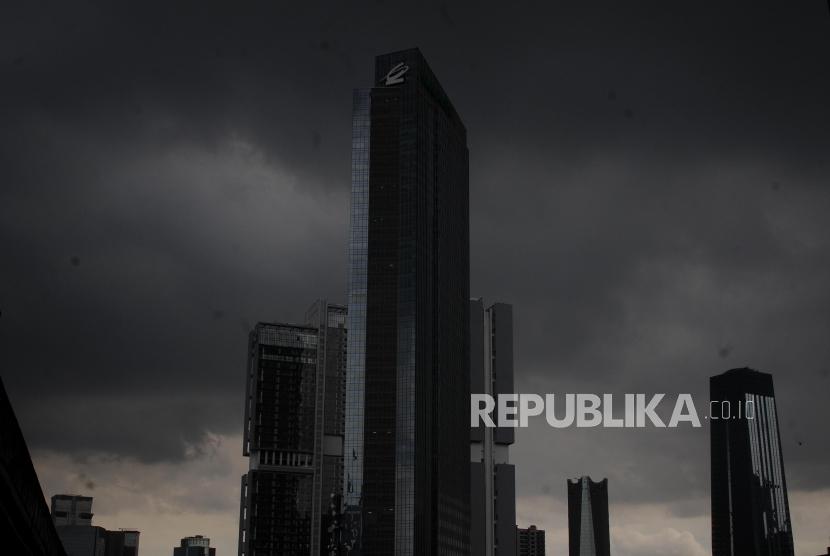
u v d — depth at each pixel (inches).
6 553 3614.7
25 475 3302.2
